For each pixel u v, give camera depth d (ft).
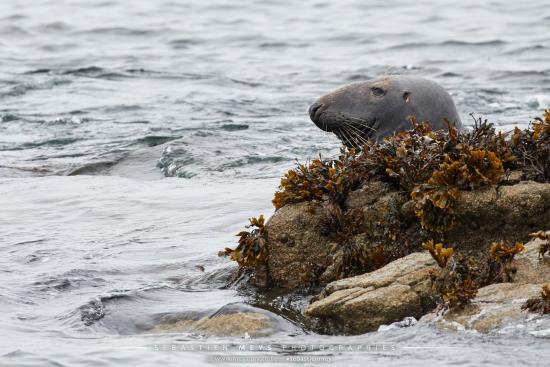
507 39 340.80
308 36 369.71
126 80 289.12
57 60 333.42
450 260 87.10
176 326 89.66
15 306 97.40
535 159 97.04
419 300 84.64
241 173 160.86
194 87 277.03
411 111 127.34
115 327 90.63
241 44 359.66
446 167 93.66
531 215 92.32
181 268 109.19
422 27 374.84
